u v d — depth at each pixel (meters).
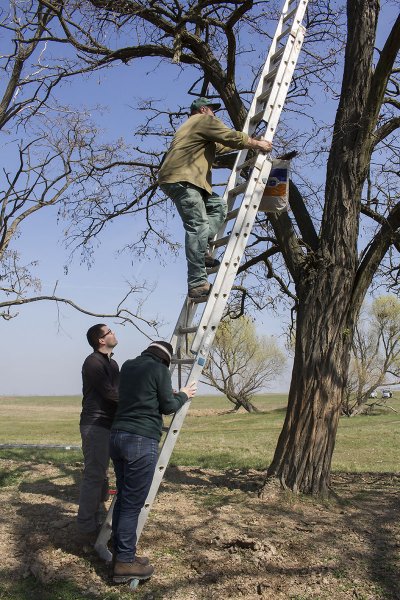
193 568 4.88
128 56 8.88
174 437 4.84
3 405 58.25
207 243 5.24
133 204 10.76
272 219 7.59
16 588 4.61
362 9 7.51
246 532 5.53
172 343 5.32
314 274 7.23
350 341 7.21
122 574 4.59
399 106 8.47
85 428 5.32
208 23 8.38
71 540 5.39
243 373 42.38
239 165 5.98
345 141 7.38
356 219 7.36
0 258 9.87
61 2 8.81
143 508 4.77
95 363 5.38
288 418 7.06
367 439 21.56
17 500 6.82
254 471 9.26
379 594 4.48
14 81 8.90
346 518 6.04
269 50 6.34
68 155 10.45
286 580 4.68
